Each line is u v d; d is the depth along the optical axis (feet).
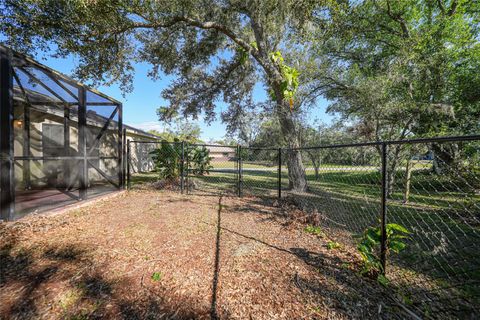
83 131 15.28
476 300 5.49
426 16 25.03
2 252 7.73
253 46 23.36
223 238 9.52
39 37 15.76
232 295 5.77
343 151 23.52
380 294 5.83
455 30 20.98
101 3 13.60
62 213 12.51
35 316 4.95
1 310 5.08
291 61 26.08
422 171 13.12
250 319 4.97
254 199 17.76
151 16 16.35
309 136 26.96
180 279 6.42
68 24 14.99
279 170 17.42
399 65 18.70
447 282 6.31
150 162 47.09
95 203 15.39
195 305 5.39
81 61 19.38
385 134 19.92
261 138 32.89
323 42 23.27
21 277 6.36
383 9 24.21
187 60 27.43
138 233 9.86
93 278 6.40
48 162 19.83
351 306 5.37
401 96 19.83
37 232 9.53
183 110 32.58
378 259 6.54
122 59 21.85
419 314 5.09
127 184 21.76
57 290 5.82
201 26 20.56
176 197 18.12
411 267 7.26
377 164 18.28
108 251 8.06
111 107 18.63
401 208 14.76
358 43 27.07
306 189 21.74
